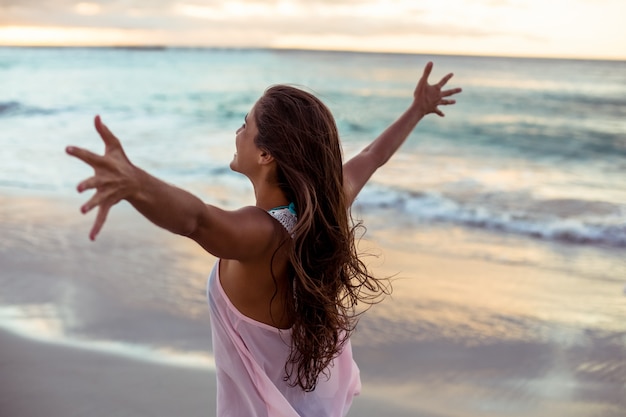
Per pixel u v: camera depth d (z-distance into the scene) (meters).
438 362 4.70
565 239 8.59
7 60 44.56
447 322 5.45
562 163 14.66
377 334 5.18
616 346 5.07
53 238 7.89
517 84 31.45
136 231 8.19
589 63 39.47
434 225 9.11
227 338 1.96
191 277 6.48
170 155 14.67
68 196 10.32
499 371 4.58
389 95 29.34
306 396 2.05
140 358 4.61
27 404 3.92
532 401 4.16
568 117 21.81
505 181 12.45
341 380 2.19
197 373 4.38
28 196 10.30
